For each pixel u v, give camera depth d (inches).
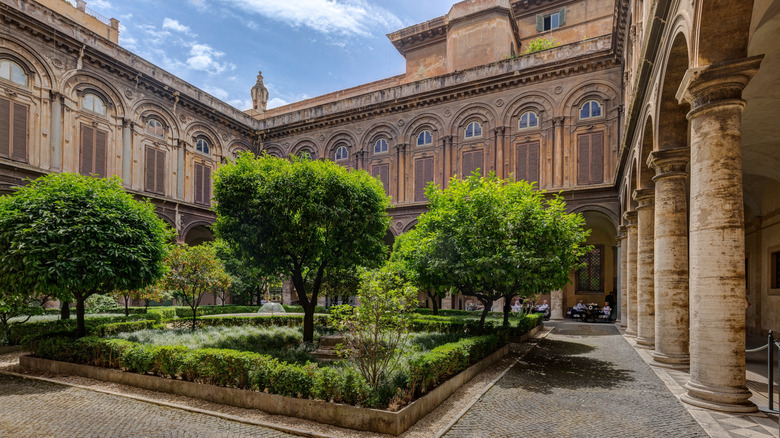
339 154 1370.6
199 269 649.0
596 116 1031.0
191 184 1221.1
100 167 993.5
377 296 298.5
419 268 533.6
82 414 294.7
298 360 418.3
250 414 292.7
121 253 428.8
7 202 434.0
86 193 451.8
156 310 858.8
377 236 553.0
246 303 1208.2
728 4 273.7
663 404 315.3
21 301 533.6
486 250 488.7
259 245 503.5
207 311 991.0
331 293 850.1
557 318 1058.1
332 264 539.2
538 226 494.0
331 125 1376.7
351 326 300.0
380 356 302.4
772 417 276.4
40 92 895.1
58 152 914.7
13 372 414.0
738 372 293.0
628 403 320.5
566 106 1064.2
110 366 385.4
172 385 339.0
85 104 974.4
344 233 509.0
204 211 1243.2
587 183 1026.1
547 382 387.9
